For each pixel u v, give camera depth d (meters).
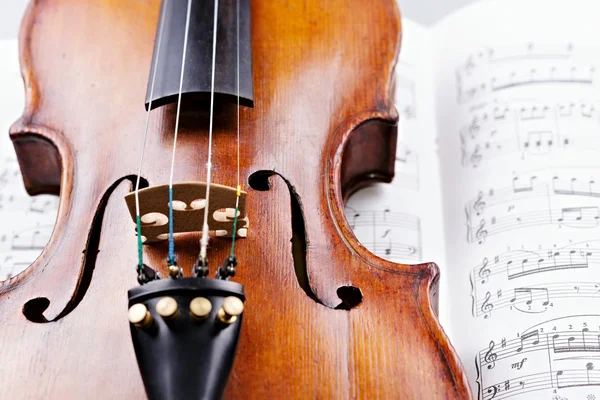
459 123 0.62
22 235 0.60
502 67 0.63
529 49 0.63
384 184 0.60
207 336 0.42
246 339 0.44
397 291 0.46
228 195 0.45
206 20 0.54
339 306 0.46
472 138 0.61
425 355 0.45
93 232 0.48
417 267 0.47
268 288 0.46
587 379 0.50
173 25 0.54
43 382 0.44
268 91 0.53
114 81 0.54
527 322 0.53
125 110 0.53
